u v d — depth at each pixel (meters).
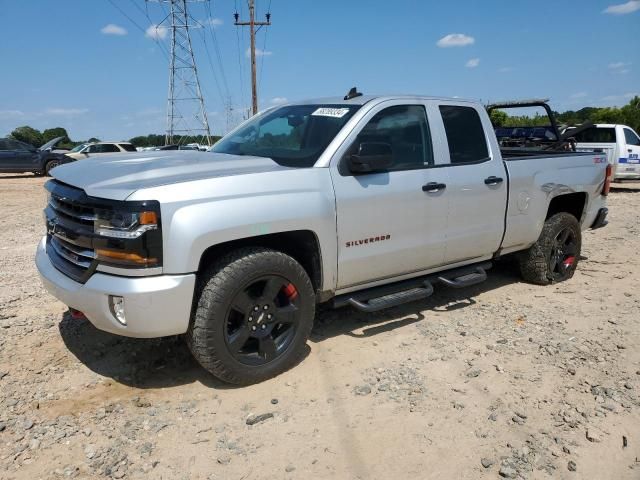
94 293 3.29
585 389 3.65
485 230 4.98
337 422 3.26
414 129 4.50
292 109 4.77
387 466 2.88
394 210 4.22
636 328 4.68
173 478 2.77
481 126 5.04
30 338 4.33
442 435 3.14
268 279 3.62
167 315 3.25
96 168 3.81
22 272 6.34
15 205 13.40
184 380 3.75
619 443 3.08
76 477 2.75
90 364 3.93
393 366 3.97
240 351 3.64
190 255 3.25
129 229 3.15
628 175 15.10
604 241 8.41
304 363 4.00
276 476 2.79
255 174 3.56
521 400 3.52
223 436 3.12
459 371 3.91
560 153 6.19
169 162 3.87
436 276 4.85
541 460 2.93
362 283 4.25
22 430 3.12
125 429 3.15
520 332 4.61
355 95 4.57
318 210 3.76
